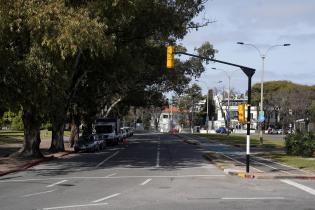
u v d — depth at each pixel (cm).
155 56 4744
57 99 2995
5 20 2456
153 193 1775
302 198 1684
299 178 2461
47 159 3594
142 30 3947
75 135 5497
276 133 13388
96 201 1553
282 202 1569
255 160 3641
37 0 2570
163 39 4441
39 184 2092
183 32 4084
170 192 1808
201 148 5325
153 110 17575
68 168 2961
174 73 6706
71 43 2458
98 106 6344
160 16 3819
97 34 2542
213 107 15400
